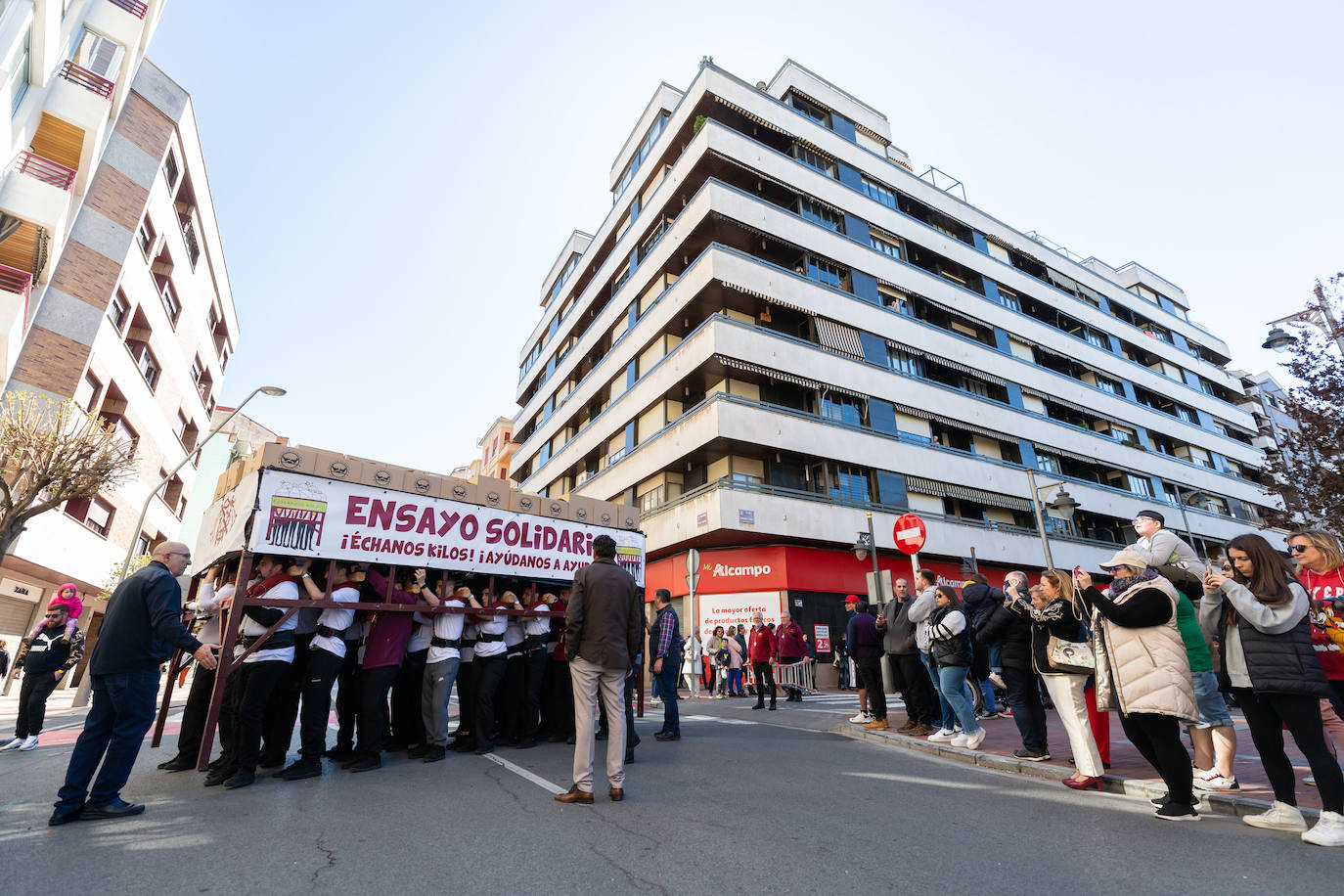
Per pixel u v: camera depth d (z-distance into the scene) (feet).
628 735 19.69
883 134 102.17
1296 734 11.64
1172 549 16.31
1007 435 92.27
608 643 14.66
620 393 88.94
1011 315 102.37
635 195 95.76
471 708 22.30
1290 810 12.01
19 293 45.93
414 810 13.55
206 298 91.97
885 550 74.18
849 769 18.62
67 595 23.62
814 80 95.76
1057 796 15.15
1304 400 55.16
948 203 103.60
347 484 19.75
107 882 9.38
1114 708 13.75
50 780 16.74
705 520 65.21
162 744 22.99
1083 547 93.09
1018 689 19.29
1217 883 9.41
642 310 86.63
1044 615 16.71
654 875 9.80
